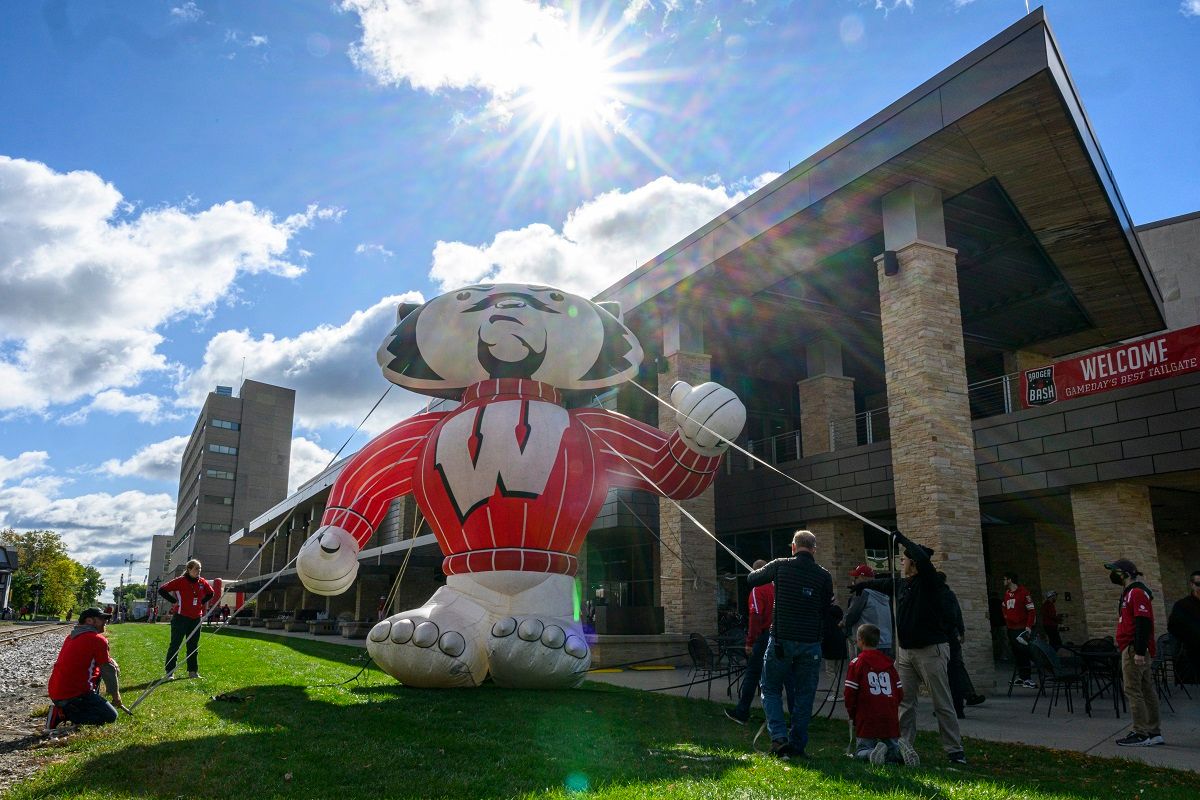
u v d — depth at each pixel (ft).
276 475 351.67
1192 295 75.66
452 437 33.22
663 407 66.90
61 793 16.26
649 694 34.45
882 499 56.90
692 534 62.54
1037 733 27.58
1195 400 40.52
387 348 36.65
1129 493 44.93
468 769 18.56
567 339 35.60
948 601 22.75
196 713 26.86
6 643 94.32
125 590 499.10
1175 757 23.13
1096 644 37.17
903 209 49.32
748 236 56.65
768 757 21.22
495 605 32.32
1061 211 52.26
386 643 31.32
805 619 21.66
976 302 66.69
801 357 81.35
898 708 22.89
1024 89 40.98
